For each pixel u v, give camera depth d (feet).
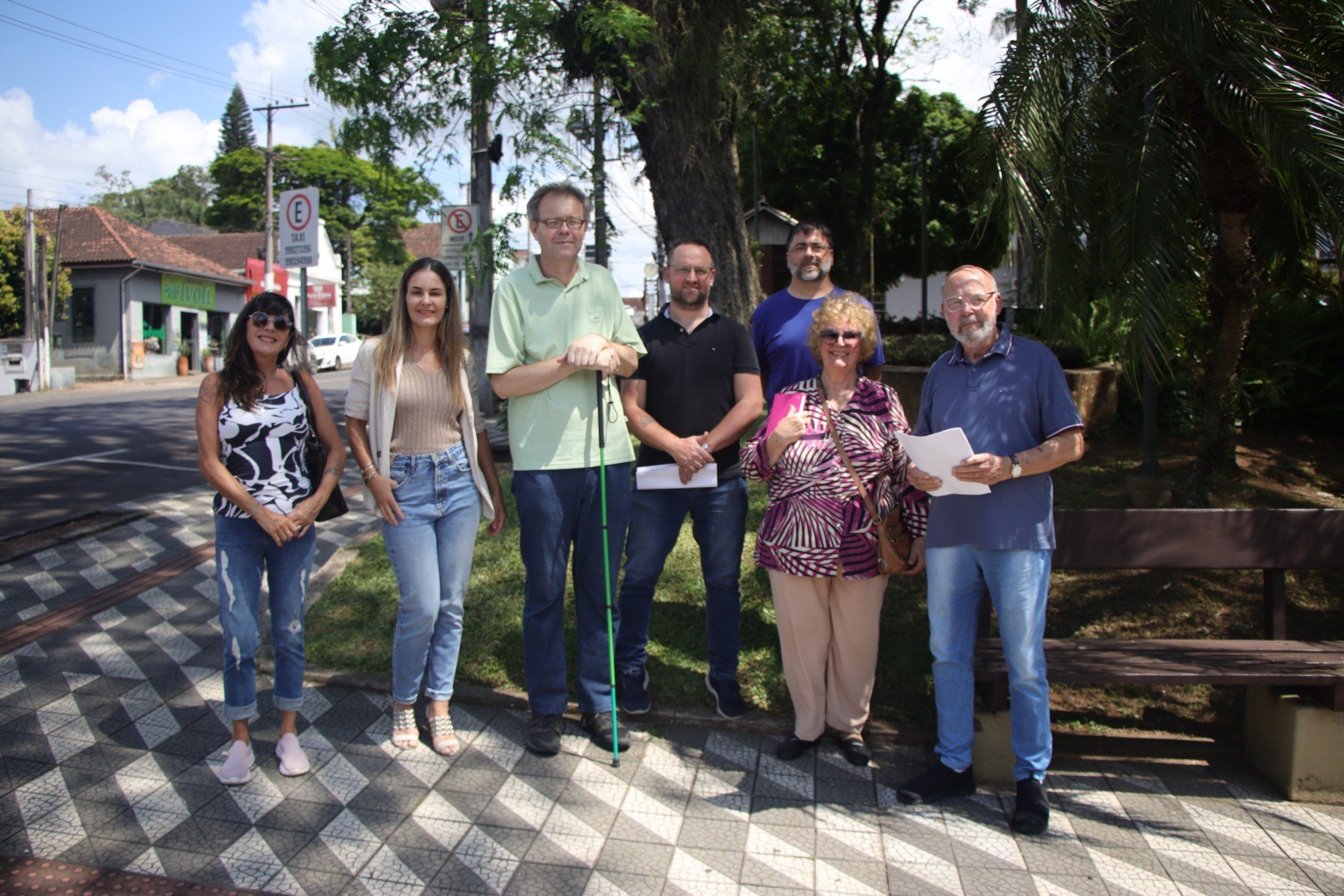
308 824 9.46
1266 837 9.53
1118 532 11.53
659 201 25.67
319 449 10.80
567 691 11.95
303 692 12.24
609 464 11.16
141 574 17.63
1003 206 13.48
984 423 9.93
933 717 11.85
